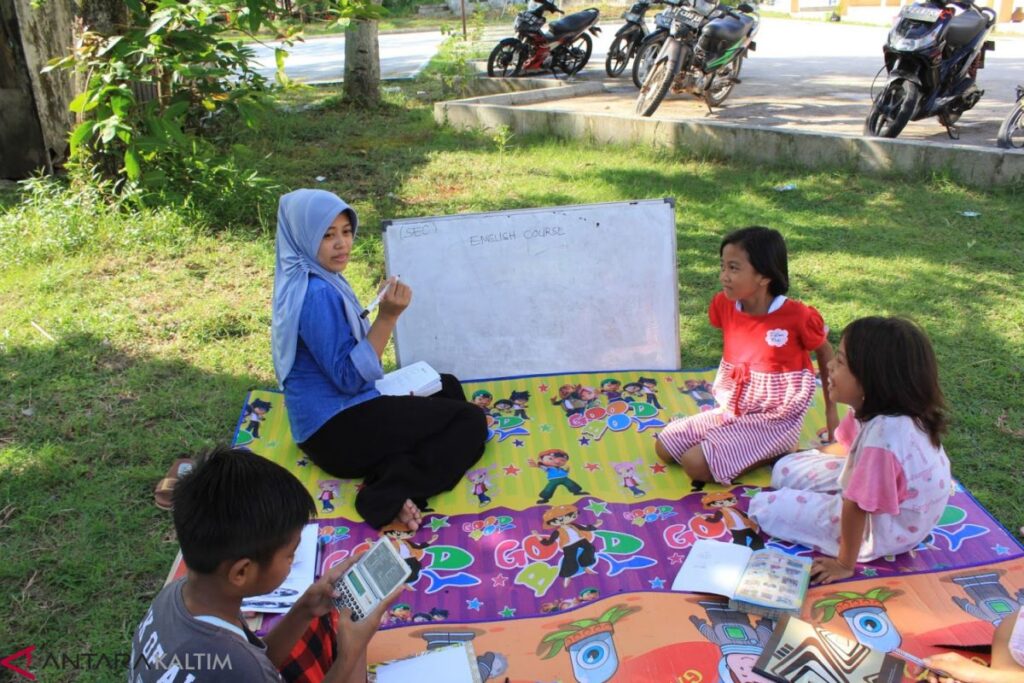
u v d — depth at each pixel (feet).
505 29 72.13
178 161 22.82
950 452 12.87
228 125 31.17
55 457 12.88
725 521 11.43
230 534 6.50
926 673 8.61
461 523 11.57
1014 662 8.30
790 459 11.81
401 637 9.53
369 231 21.89
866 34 69.67
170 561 10.88
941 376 14.80
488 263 15.14
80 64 20.97
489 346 15.26
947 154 24.31
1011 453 12.82
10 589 10.43
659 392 14.70
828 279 18.67
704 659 8.97
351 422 12.01
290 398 12.17
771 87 42.65
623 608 9.77
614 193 24.34
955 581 10.14
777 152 26.94
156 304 17.87
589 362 15.43
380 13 20.65
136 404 14.39
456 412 12.46
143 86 23.54
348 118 35.27
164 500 11.77
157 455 13.01
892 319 9.85
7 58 24.88
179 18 19.84
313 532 11.21
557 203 23.58
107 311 17.44
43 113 25.53
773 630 9.29
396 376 13.74
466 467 12.48
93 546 11.16
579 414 14.11
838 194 24.03
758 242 11.74
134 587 10.52
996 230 21.09
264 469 6.90
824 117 34.35
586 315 15.31
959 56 27.07
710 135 27.94
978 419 13.56
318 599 7.90
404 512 11.51
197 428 13.79
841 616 9.59
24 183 24.11
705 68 32.53
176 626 6.60
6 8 24.44
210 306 17.74
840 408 14.12
